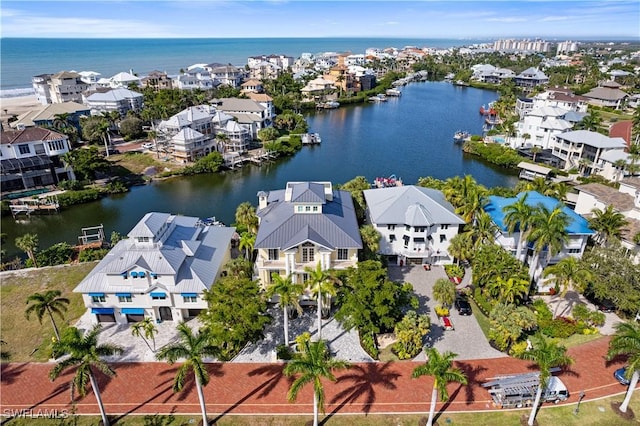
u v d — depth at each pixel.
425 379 47.69
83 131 143.12
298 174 130.00
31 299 49.41
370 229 64.56
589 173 118.88
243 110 168.25
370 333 51.81
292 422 42.38
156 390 46.50
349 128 184.25
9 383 48.09
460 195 72.94
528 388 44.38
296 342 50.75
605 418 42.62
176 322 57.12
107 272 53.34
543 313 56.81
